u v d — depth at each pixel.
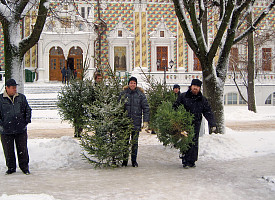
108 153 6.93
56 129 14.03
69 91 10.08
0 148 8.23
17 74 8.59
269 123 16.75
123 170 6.83
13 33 8.54
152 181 5.75
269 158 7.82
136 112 7.23
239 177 5.99
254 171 6.46
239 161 7.60
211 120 7.05
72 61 32.12
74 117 9.99
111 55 32.03
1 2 8.67
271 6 10.17
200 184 5.52
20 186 5.41
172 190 5.14
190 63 32.88
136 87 7.43
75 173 6.56
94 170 6.87
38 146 8.34
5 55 8.62
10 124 6.42
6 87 6.48
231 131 13.03
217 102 10.24
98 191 5.08
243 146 9.20
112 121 6.95
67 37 31.41
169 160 8.03
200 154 8.42
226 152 8.52
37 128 14.38
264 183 5.54
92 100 9.86
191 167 6.94
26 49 8.70
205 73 10.16
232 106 27.86
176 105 7.14
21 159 6.55
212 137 9.26
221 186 5.37
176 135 6.76
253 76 22.17
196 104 7.02
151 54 32.53
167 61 32.81
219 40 9.45
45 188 5.27
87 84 10.02
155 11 32.53
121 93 7.31
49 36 31.55
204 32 12.06
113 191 5.08
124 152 7.06
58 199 4.59
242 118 19.59
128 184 5.55
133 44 32.44
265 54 31.36
